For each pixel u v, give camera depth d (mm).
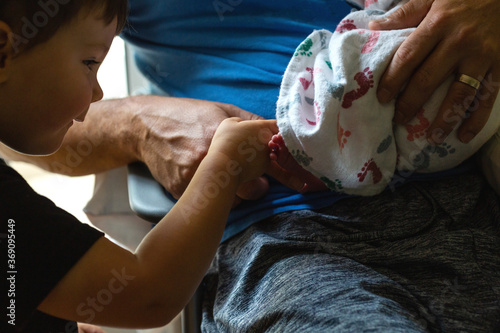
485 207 726
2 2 552
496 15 658
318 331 548
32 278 554
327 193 734
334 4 827
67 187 1576
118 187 998
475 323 595
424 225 678
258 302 637
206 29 875
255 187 731
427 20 663
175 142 785
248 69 816
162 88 960
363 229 688
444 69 650
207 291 773
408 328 525
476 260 648
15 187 568
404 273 661
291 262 649
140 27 948
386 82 657
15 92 595
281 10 831
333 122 647
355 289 585
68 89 608
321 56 716
